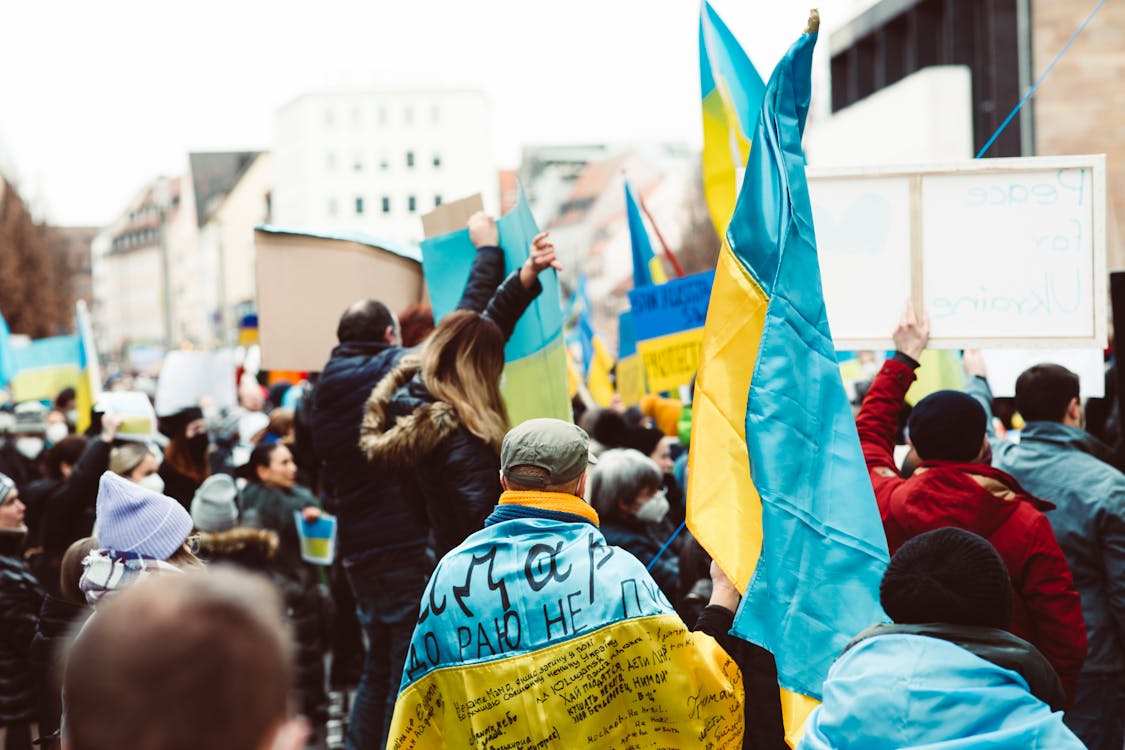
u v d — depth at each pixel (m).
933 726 2.79
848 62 43.09
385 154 123.94
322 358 6.99
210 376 12.54
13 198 76.56
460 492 5.02
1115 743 5.04
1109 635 5.00
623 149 101.69
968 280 4.68
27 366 15.48
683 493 8.05
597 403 14.36
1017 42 30.14
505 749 3.44
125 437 7.71
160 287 157.88
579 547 3.50
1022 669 2.87
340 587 9.17
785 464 3.66
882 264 4.72
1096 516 4.96
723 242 3.87
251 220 127.38
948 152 25.09
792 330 3.74
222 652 1.48
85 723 1.47
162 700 1.45
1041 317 4.66
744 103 5.37
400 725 3.57
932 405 4.38
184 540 4.28
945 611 2.95
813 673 3.56
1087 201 4.63
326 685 9.46
